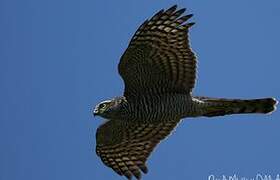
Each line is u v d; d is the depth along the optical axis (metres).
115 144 16.08
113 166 16.25
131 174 16.17
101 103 15.04
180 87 14.41
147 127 15.65
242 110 14.25
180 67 14.32
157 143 15.83
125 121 15.48
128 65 14.27
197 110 14.34
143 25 14.02
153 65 14.31
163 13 14.01
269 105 14.12
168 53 14.25
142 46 14.15
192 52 14.25
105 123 15.65
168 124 15.60
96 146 16.17
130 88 14.57
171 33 14.16
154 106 14.46
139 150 16.06
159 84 14.45
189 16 14.04
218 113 14.41
